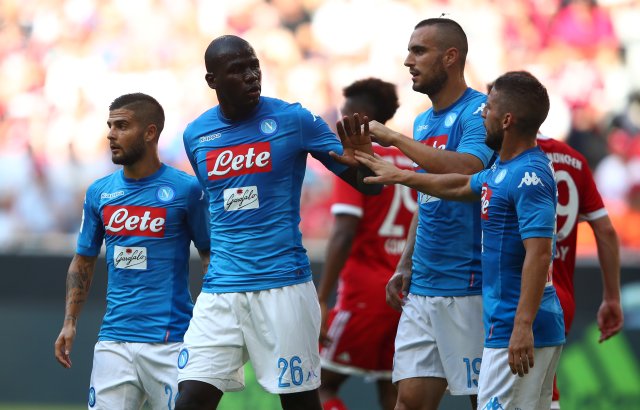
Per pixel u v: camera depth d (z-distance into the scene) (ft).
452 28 55.47
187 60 135.23
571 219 60.39
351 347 74.28
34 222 124.16
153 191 59.31
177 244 59.47
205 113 54.39
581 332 96.48
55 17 137.69
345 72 130.31
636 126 122.01
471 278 55.21
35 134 130.62
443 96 56.03
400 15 131.03
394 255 73.87
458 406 94.84
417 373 56.54
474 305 55.36
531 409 48.16
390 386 75.31
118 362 58.65
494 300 48.83
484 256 49.37
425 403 56.39
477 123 53.88
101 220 60.59
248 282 52.21
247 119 53.01
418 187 50.88
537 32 128.77
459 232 55.16
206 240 59.88
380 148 71.10
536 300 46.14
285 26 133.59
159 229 58.90
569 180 60.75
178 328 58.85
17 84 134.00
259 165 52.21
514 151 48.55
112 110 59.16
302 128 52.49
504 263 48.34
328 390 75.87
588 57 126.93
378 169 50.96
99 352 59.21
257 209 52.26
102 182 60.70
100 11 137.59
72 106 133.08
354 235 72.13
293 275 52.39
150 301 58.75
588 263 97.55
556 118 122.72
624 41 127.54
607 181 118.52
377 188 52.95
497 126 48.49
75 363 100.22
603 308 64.75
